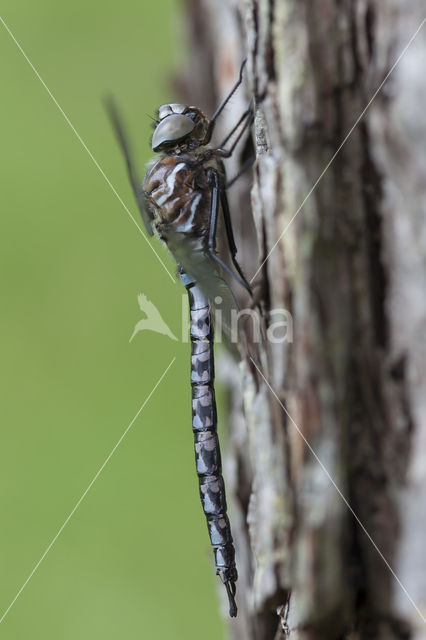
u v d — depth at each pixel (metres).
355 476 0.28
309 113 0.28
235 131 0.31
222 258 0.31
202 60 0.34
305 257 0.28
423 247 0.28
